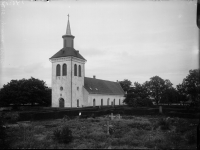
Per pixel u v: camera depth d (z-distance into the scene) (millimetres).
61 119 26078
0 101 41844
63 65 44656
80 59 46594
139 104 35500
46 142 12367
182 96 35938
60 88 44531
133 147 11391
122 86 75625
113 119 24891
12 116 23094
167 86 59438
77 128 17531
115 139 13180
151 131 16250
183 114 26203
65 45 47062
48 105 50344
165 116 28578
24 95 42781
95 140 13062
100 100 51625
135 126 18781
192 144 11844
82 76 47531
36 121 23688
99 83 58125
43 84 48500
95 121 22984
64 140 12461
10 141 12492
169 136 13875
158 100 59000
